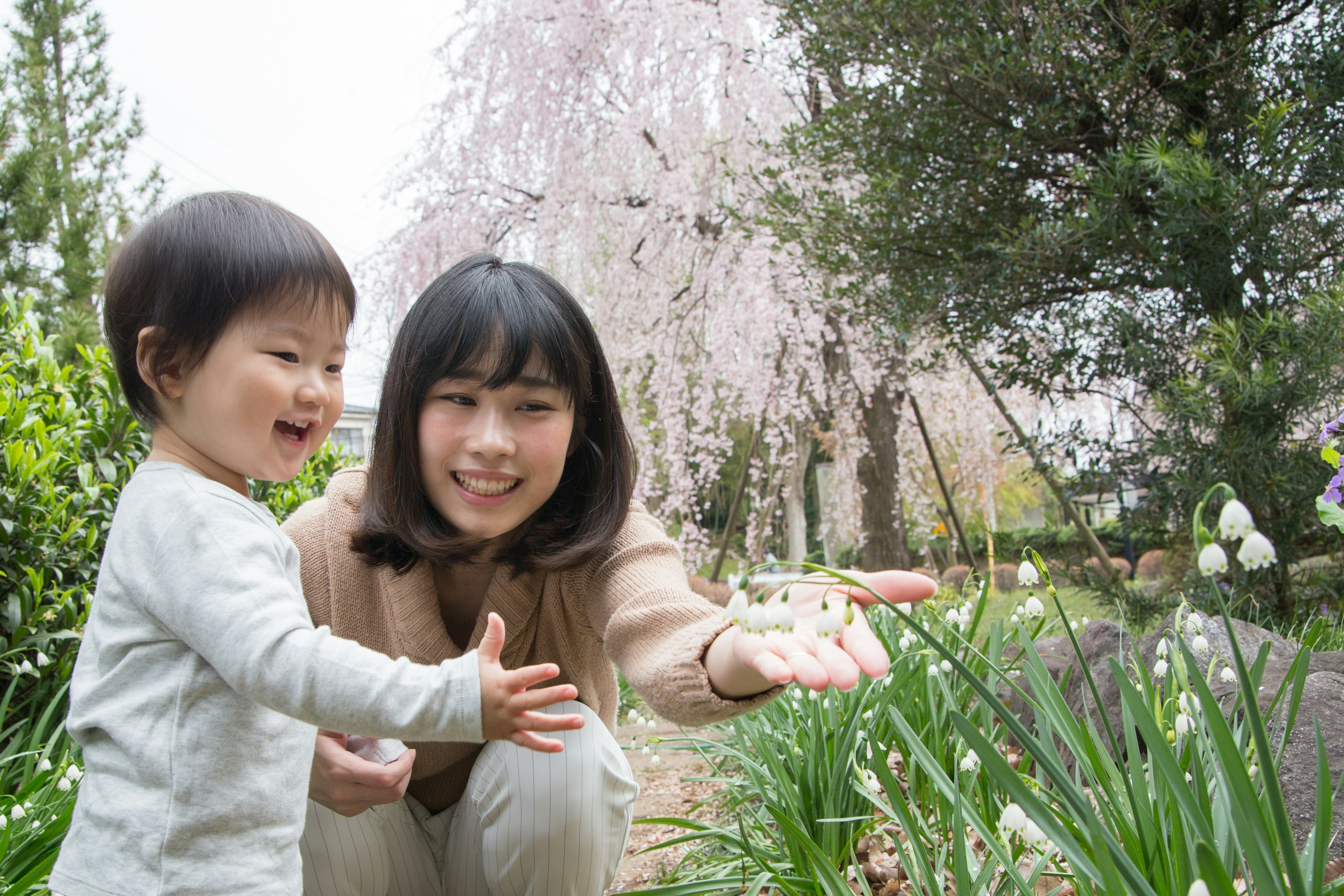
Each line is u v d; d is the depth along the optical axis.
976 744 1.08
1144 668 1.60
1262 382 3.88
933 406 11.81
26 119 10.62
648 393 9.47
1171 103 4.68
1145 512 4.72
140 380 1.29
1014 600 6.44
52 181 9.38
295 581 1.30
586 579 1.62
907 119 5.07
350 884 1.50
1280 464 4.08
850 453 9.91
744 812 2.44
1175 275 4.35
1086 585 5.27
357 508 1.68
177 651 1.17
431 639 1.56
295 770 1.25
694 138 8.65
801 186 6.59
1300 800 1.66
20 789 2.00
